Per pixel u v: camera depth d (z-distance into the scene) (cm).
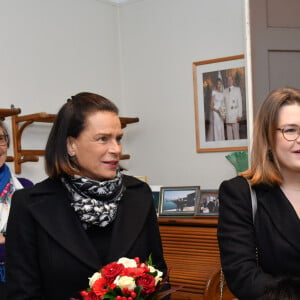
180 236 264
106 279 100
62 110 132
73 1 350
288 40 266
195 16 354
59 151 130
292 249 125
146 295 100
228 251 129
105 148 127
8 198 245
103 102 131
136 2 384
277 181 131
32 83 315
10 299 126
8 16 301
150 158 381
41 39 323
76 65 351
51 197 133
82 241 127
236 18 334
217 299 232
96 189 128
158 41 374
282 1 266
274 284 98
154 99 378
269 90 264
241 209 132
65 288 124
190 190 300
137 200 141
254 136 137
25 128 309
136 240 133
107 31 383
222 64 342
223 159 344
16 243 129
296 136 126
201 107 353
